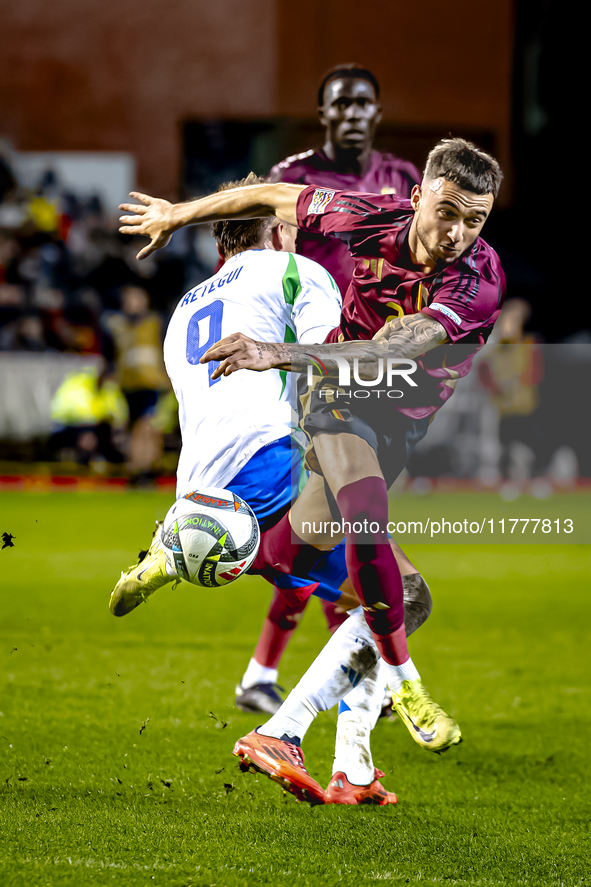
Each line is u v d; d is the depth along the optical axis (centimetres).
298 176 1823
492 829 917
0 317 5316
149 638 1866
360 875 790
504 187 6131
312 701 1004
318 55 6988
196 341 1130
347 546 1000
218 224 1226
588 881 787
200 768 1097
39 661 1659
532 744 1232
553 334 5828
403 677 1018
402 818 949
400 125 5716
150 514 3903
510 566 3055
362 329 1130
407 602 1073
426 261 1092
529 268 5919
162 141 7056
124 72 7044
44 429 5012
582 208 6000
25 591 2309
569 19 6138
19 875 766
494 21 6456
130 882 760
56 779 1045
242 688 1372
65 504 4216
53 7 7000
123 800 979
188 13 7031
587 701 1457
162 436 4722
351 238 1127
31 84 7081
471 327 1080
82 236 5653
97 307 5409
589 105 6125
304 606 1349
